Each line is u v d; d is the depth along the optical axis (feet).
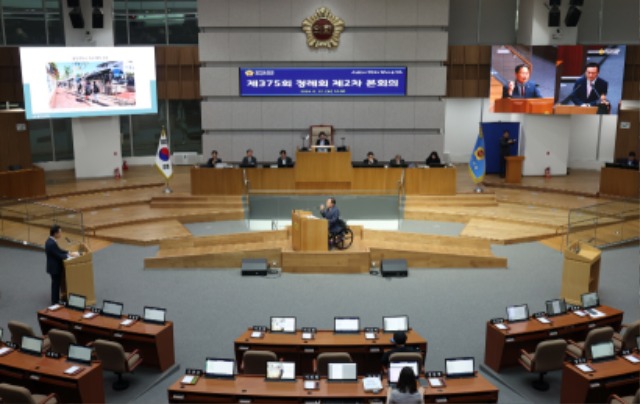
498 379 31.45
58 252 38.88
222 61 71.20
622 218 54.65
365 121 72.43
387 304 40.83
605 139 77.25
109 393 29.78
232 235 50.42
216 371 26.43
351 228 51.70
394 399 20.58
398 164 61.87
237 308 40.16
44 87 64.23
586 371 26.71
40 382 27.07
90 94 66.64
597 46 66.54
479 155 63.00
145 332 31.12
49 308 33.78
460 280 45.19
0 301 41.09
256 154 73.31
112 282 44.50
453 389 25.40
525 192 67.00
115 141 71.56
